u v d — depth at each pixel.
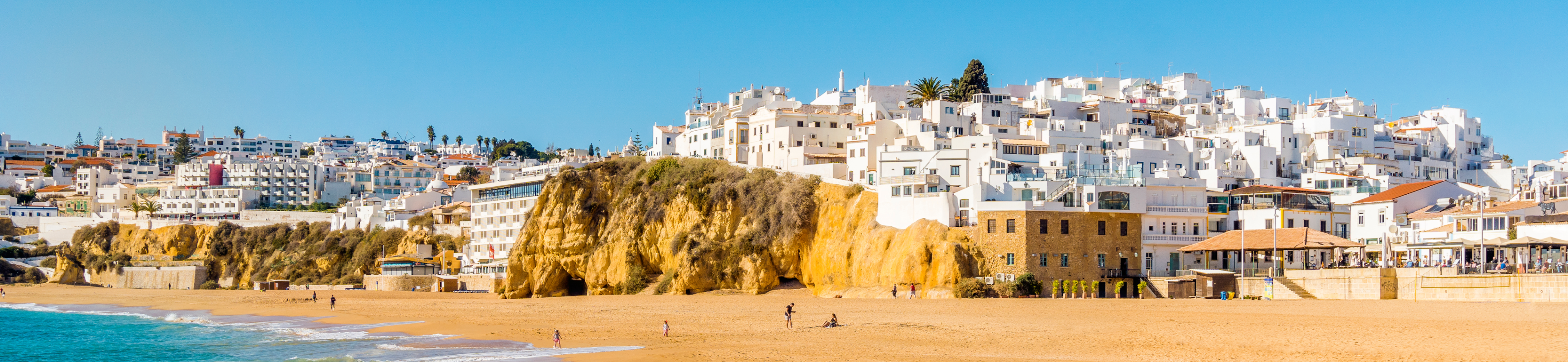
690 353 66.62
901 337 71.25
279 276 182.50
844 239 111.38
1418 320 70.31
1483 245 84.62
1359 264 94.50
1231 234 102.81
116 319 116.62
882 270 105.31
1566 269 82.19
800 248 114.88
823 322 83.00
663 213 123.75
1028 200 107.25
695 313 94.88
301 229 195.75
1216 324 72.44
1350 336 63.84
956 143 136.00
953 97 178.88
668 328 77.38
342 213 192.25
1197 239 108.06
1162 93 198.88
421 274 162.88
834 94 187.75
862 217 111.62
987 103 160.00
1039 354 61.81
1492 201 109.69
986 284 99.25
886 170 127.25
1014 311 85.44
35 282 192.38
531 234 133.12
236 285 188.62
